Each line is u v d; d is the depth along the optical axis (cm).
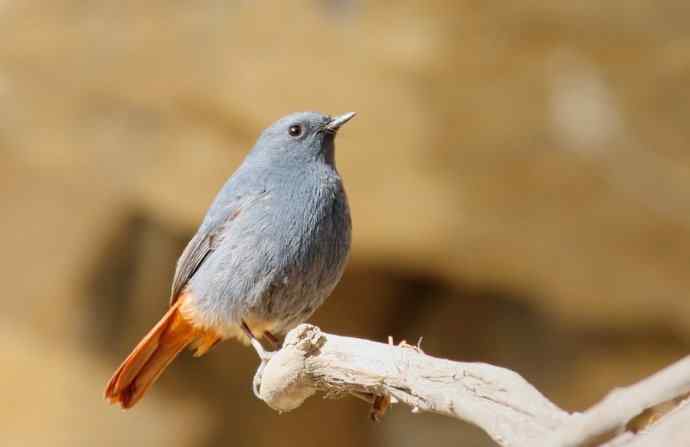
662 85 1289
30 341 1459
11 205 1457
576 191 1333
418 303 1639
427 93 1309
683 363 400
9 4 1389
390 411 1659
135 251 1482
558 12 1276
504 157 1321
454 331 1617
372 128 1321
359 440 1653
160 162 1380
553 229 1355
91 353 1473
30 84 1391
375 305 1612
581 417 416
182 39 1347
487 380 491
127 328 1488
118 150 1394
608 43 1288
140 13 1361
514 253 1368
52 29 1378
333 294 1595
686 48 1272
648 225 1339
